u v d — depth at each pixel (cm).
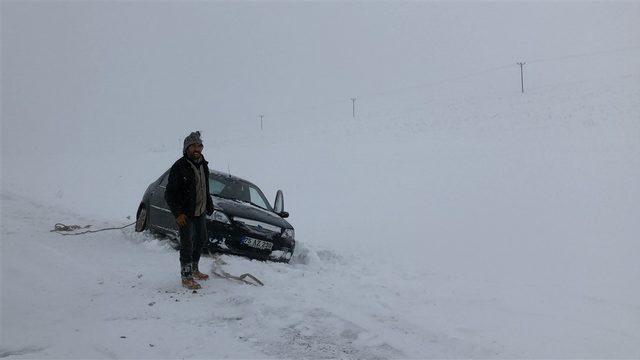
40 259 552
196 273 493
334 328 366
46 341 327
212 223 623
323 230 1060
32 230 754
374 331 369
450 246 843
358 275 626
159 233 738
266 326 364
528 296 525
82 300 420
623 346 373
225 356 311
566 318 445
